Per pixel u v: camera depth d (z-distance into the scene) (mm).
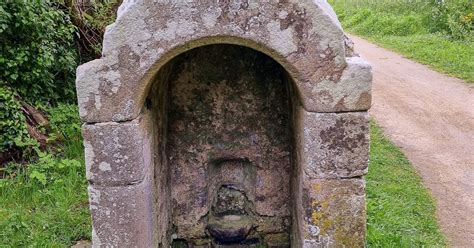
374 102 8070
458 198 4922
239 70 3367
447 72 9414
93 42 6645
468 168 5668
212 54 3316
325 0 2803
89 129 2582
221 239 3621
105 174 2635
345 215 2719
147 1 2412
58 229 3854
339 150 2631
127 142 2600
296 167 3119
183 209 3574
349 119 2590
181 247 3648
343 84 2537
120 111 2557
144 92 2584
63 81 6137
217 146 3506
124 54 2477
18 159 5031
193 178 3539
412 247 3771
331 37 2471
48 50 5648
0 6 5094
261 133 3486
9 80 5402
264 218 3617
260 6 2424
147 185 2787
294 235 3322
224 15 2424
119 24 2439
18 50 5391
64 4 6438
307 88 2547
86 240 3773
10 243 3631
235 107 3443
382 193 4840
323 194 2689
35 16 5457
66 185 4523
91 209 2689
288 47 2473
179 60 3311
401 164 5773
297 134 2977
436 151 6188
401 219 4254
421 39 11508
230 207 3732
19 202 4312
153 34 2449
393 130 6926
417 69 9711
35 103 5598
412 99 8133
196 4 2414
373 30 13219
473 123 7090
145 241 2768
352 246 2758
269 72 3373
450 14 11859
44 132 5367
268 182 3555
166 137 3408
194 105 3428
